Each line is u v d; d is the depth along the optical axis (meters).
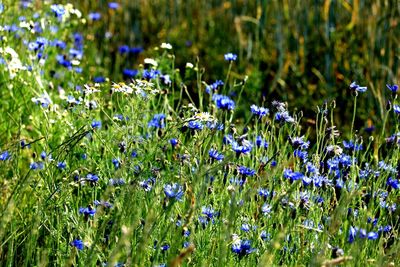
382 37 7.83
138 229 4.36
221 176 4.99
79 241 4.26
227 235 3.92
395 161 5.19
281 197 4.18
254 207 4.80
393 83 7.57
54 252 4.69
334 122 7.76
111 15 10.55
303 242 4.36
